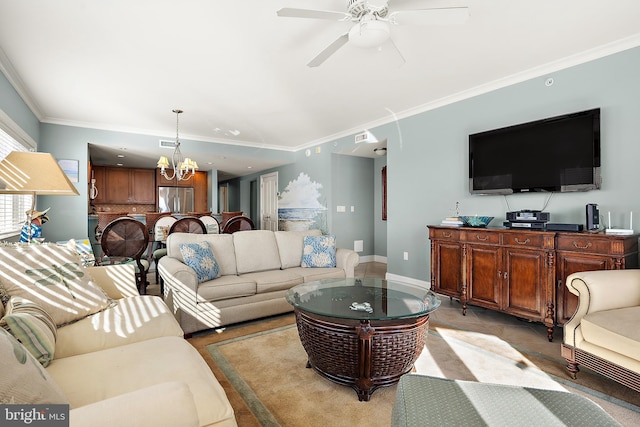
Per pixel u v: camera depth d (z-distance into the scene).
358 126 5.33
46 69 3.15
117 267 2.28
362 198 6.66
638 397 1.84
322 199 6.39
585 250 2.48
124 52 2.84
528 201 3.33
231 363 2.27
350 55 2.92
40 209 4.63
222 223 6.32
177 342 1.52
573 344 2.01
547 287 2.67
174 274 2.70
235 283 2.95
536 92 3.25
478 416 1.05
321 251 3.75
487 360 2.31
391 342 1.85
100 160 7.25
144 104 4.20
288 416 1.69
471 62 3.09
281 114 4.68
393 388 1.97
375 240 6.86
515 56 2.98
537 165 3.16
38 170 2.10
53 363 1.29
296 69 3.20
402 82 3.56
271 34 2.56
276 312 3.17
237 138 6.20
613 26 2.49
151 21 2.37
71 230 4.87
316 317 1.98
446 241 3.51
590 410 1.08
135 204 8.64
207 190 9.44
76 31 2.50
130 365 1.27
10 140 3.40
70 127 4.92
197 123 5.13
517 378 2.06
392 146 4.82
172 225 4.36
